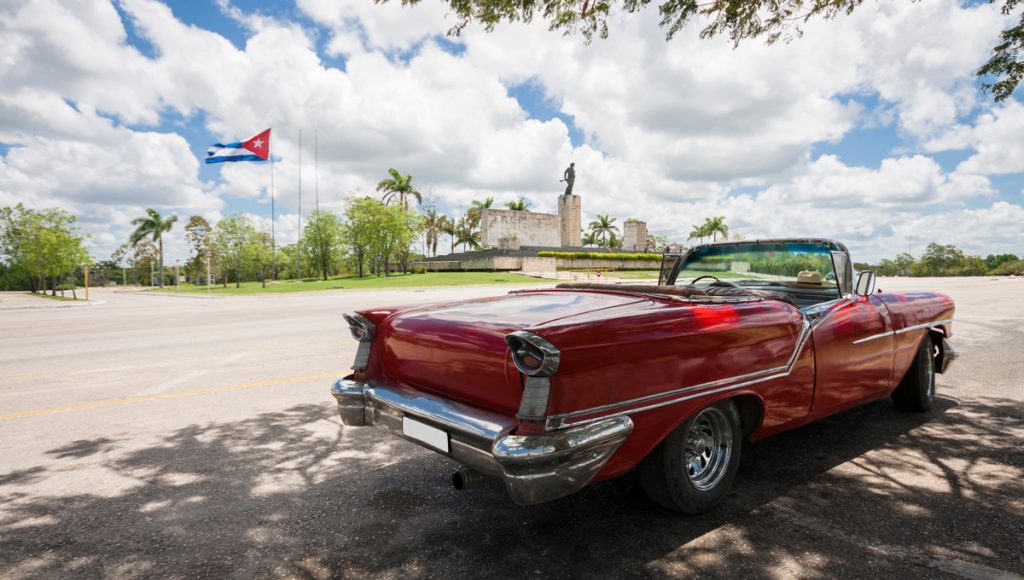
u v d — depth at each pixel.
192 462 3.65
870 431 4.12
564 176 59.22
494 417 2.29
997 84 5.46
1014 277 50.03
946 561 2.36
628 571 2.31
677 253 4.66
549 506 2.95
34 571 2.36
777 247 4.05
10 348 8.89
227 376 6.39
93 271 88.12
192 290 48.56
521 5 5.52
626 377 2.30
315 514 2.88
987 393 5.22
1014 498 2.97
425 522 2.78
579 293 3.38
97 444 4.01
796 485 3.18
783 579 2.24
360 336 3.06
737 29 5.60
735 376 2.74
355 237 53.28
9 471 3.50
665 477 2.60
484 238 55.84
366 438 4.13
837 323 3.41
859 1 5.09
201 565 2.40
